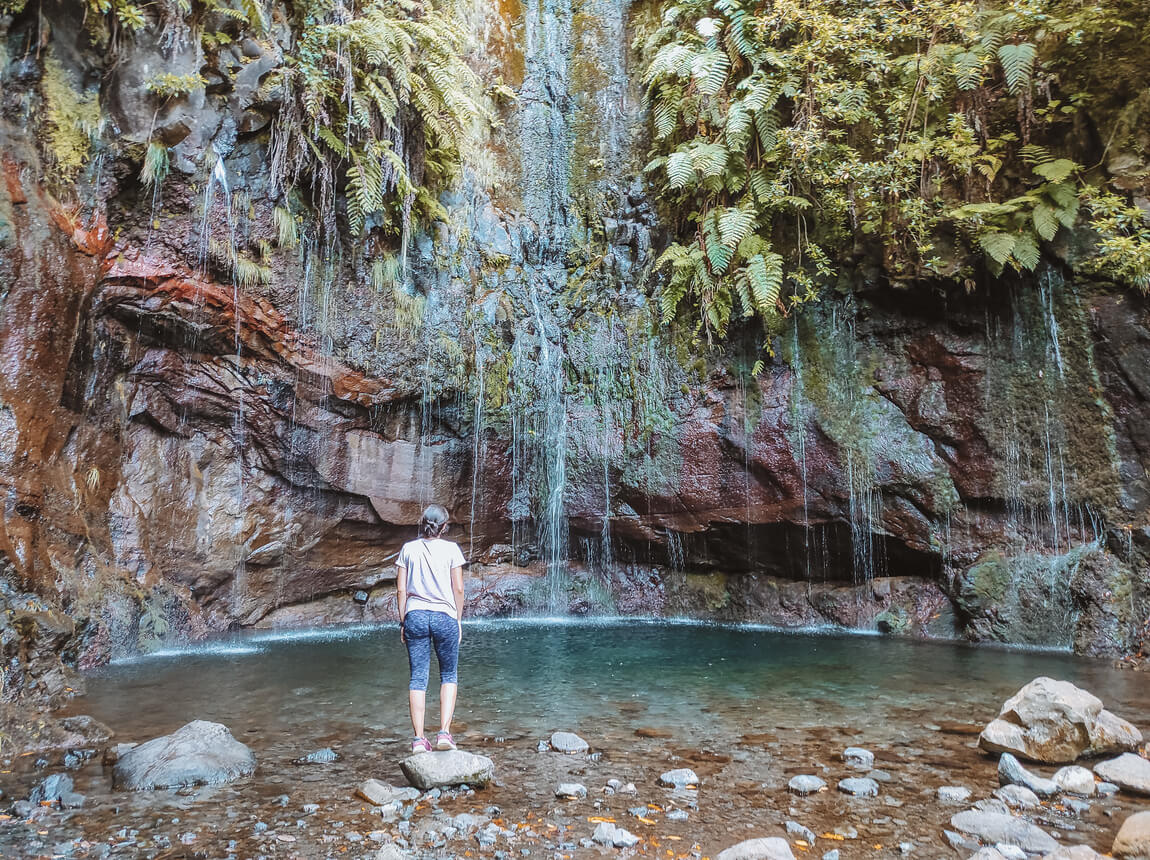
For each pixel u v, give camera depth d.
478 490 11.38
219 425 9.25
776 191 9.95
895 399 10.16
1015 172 9.22
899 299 10.11
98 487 8.01
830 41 9.20
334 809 3.55
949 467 9.83
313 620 10.19
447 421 10.98
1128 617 8.27
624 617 11.67
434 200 10.70
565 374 11.91
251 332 8.98
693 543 11.51
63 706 5.58
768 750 4.55
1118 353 8.77
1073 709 4.32
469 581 11.42
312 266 9.43
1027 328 9.40
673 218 11.66
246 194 8.73
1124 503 8.70
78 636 7.02
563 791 3.76
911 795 3.78
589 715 5.42
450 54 9.76
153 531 8.52
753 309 10.54
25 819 3.42
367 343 9.95
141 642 7.87
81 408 7.88
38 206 7.01
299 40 8.83
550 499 11.77
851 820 3.46
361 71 9.10
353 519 10.42
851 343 10.41
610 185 12.48
